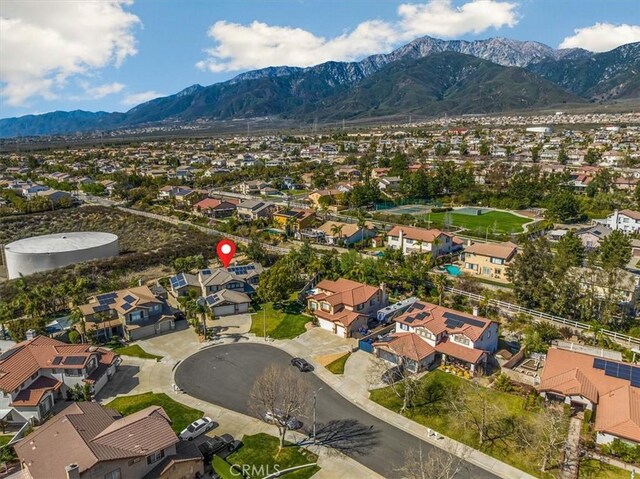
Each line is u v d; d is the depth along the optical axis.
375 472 40.81
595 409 46.66
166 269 97.88
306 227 123.62
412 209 150.88
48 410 50.19
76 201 163.50
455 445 44.03
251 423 47.72
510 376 54.38
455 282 81.12
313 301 72.81
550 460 41.28
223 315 73.69
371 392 52.72
